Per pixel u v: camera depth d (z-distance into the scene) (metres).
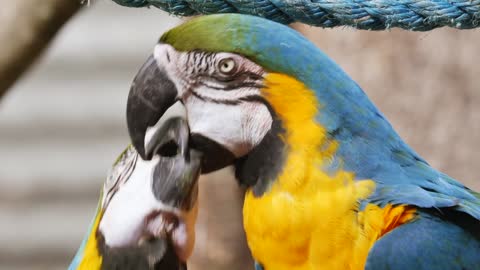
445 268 7.96
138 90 8.40
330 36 12.47
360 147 8.10
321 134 8.07
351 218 7.95
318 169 8.04
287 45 8.15
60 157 19.88
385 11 7.93
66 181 19.86
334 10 8.02
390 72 12.31
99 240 8.48
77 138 19.86
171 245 8.36
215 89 8.25
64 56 19.78
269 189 8.16
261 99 8.18
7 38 12.16
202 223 13.23
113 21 19.80
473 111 12.32
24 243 19.94
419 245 7.93
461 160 12.37
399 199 7.97
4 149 19.94
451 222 8.18
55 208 19.91
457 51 12.30
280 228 8.05
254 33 8.16
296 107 8.12
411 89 12.33
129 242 8.34
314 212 7.97
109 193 8.55
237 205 13.12
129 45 19.75
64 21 12.20
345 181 8.02
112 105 19.80
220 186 13.00
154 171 8.36
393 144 8.25
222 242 13.19
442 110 12.34
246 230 8.34
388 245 7.89
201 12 8.34
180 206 8.32
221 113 8.25
